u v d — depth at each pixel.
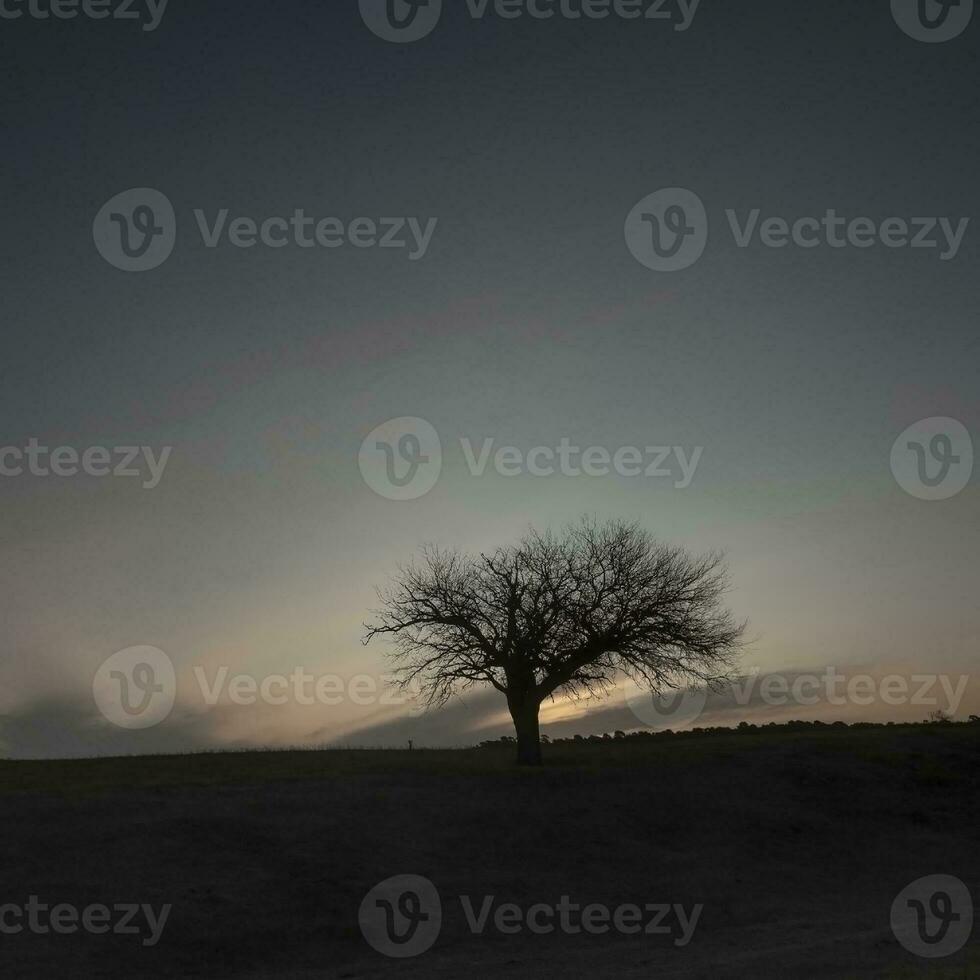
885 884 35.47
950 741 59.00
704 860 37.22
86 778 45.16
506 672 52.72
